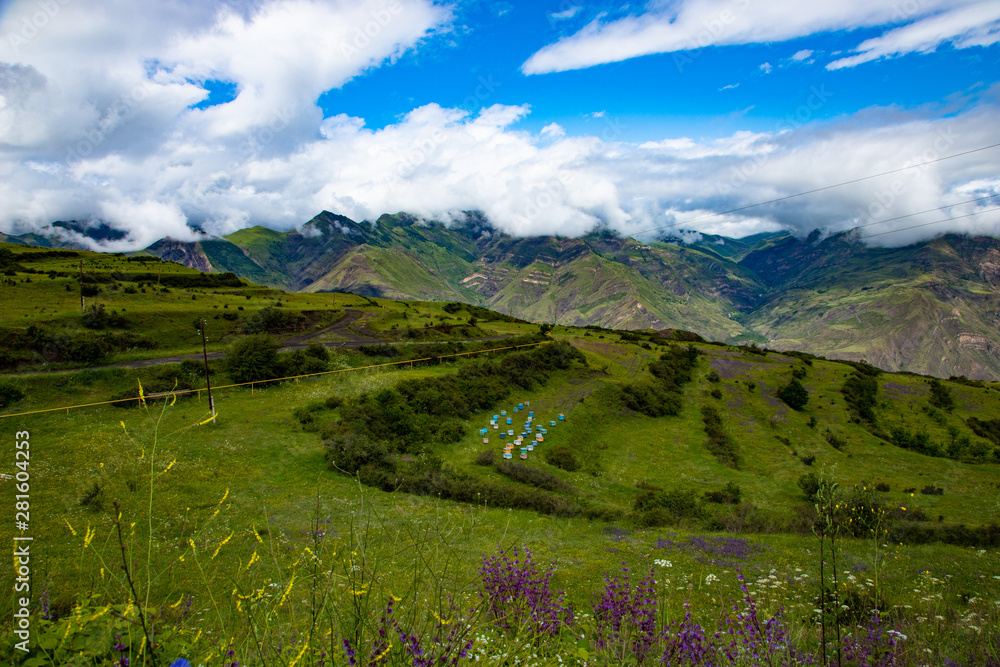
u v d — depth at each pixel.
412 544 5.71
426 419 65.19
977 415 93.12
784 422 83.38
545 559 22.69
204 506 30.45
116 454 39.25
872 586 12.23
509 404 78.06
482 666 4.55
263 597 4.17
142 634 3.86
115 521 3.99
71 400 56.59
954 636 7.67
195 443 45.75
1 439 43.84
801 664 6.01
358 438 49.78
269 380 69.75
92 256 169.75
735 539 31.50
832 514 5.66
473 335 118.38
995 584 16.12
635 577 18.67
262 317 105.31
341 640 3.85
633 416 82.25
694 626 6.44
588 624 7.39
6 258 141.00
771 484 56.09
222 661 3.69
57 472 35.56
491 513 37.31
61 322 81.06
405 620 4.09
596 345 122.38
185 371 66.38
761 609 8.39
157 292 121.56
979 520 41.66
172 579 4.13
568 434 70.19
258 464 43.44
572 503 42.12
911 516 39.12
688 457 66.81
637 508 44.47
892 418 90.62
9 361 67.31
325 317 119.06
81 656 3.89
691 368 111.69
